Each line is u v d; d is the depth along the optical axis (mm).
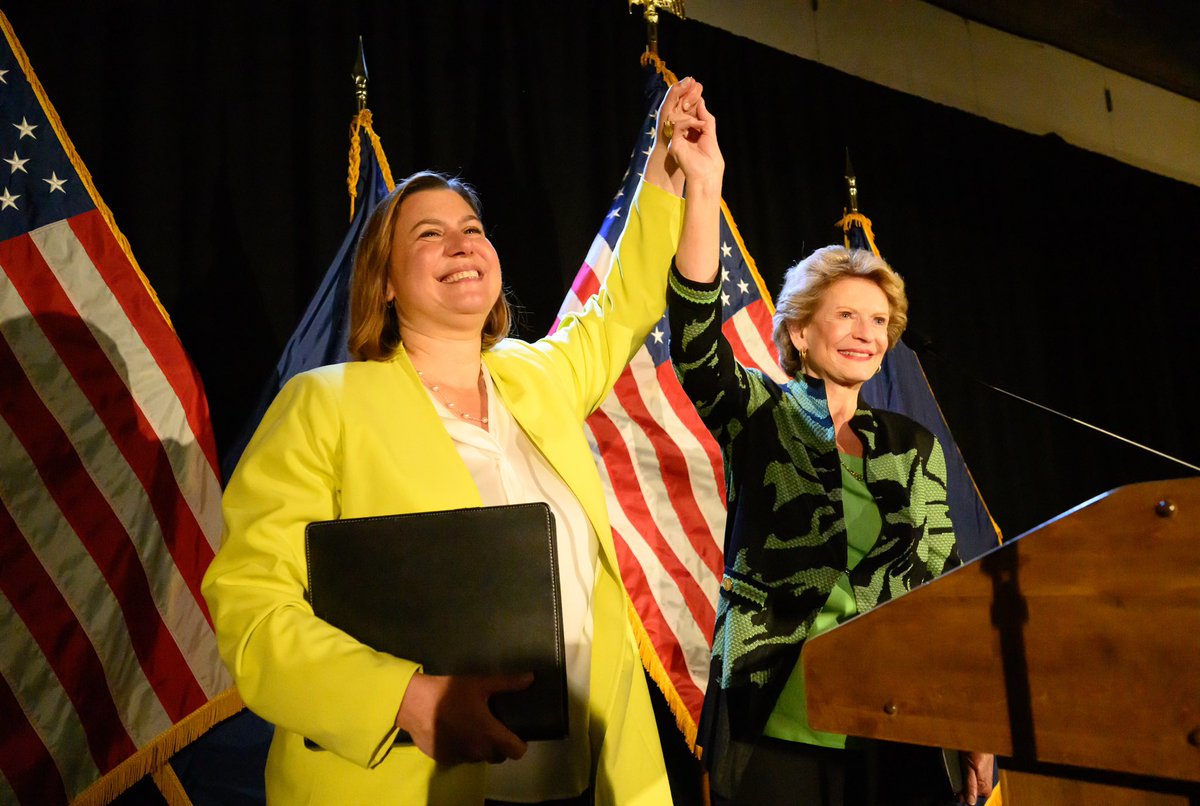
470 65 2961
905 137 3930
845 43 4012
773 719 1623
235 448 2090
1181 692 836
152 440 2012
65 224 2051
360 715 1080
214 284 2463
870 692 1005
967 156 4094
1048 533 926
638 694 1324
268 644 1133
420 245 1415
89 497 1940
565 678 1126
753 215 3438
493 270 1442
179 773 2045
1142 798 883
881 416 1843
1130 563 879
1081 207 4371
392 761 1162
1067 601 906
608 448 2521
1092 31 4582
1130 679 862
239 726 2068
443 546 1159
